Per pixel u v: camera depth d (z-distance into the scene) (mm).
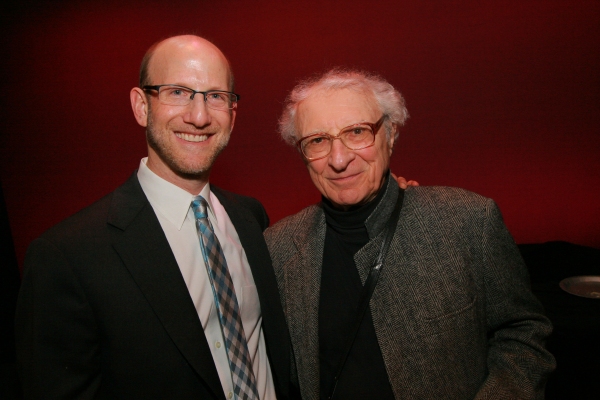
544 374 1020
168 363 982
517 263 1112
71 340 945
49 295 940
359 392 1071
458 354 1017
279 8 2809
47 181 3109
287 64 2846
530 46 2691
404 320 1045
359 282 1137
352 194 1109
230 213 1373
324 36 2803
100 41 2918
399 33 2764
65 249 976
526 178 2818
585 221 2791
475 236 1077
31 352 928
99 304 967
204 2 2828
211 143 1147
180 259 1121
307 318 1175
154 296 1003
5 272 2979
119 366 964
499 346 1117
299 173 2949
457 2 2701
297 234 1327
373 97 1141
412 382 1012
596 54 2633
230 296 1150
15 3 2906
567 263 2379
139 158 3020
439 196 1169
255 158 2971
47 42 2947
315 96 1133
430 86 2795
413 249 1089
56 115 3027
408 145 2877
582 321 1729
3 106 3041
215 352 1106
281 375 1251
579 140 2729
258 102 2910
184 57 1104
